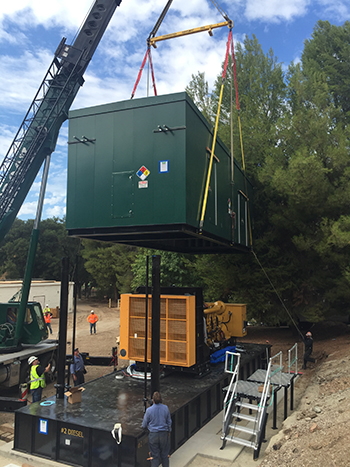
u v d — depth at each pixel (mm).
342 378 9789
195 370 9500
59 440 6914
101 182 7914
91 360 14133
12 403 9914
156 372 7328
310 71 18812
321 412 7754
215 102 21688
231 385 8680
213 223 9039
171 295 9398
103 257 48750
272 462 6301
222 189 10125
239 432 8297
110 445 6371
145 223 7449
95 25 14156
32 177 13594
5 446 7551
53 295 36875
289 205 16031
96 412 7281
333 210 15266
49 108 13688
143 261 24906
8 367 11766
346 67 20625
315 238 15648
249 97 20203
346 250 15195
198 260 18859
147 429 6348
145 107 7707
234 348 12719
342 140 14586
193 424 8156
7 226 13281
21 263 55406
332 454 5512
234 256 17688
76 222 8016
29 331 13312
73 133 8281
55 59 13938
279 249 17078
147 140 7613
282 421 9109
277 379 9398
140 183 7586
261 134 17688
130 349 9828
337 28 21469
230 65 21703
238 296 17375
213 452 7262
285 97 19703
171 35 11367
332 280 15594
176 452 7258
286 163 16531
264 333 21391
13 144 13375
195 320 9555
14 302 13703
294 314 17297
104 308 45969
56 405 7738
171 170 7371
